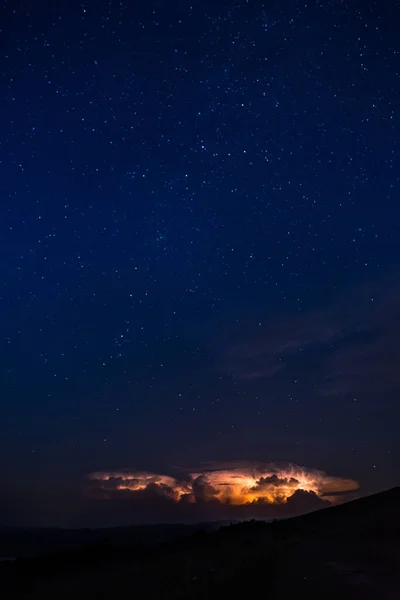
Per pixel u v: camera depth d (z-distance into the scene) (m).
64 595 12.12
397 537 18.19
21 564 18.34
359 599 9.95
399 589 10.69
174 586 11.65
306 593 10.41
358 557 14.45
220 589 10.81
